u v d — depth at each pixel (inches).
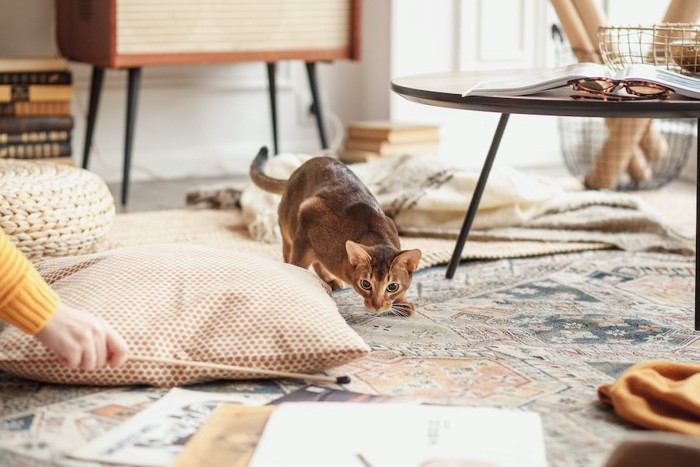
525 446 46.3
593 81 63.3
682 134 133.1
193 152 152.3
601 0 159.2
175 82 148.9
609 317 73.2
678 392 51.0
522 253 93.7
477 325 71.2
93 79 127.5
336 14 134.0
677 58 73.8
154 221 109.9
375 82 158.4
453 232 100.6
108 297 59.3
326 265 71.9
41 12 138.8
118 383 56.9
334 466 43.9
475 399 55.7
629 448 38.5
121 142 146.9
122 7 119.0
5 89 121.5
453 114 158.4
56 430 50.6
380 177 110.6
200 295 59.9
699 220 69.1
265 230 100.0
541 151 165.9
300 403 50.9
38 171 83.8
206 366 55.2
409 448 45.8
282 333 57.6
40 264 68.6
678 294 80.4
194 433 49.3
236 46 128.1
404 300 74.4
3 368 56.8
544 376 59.9
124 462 45.8
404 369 61.1
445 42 155.3
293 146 160.9
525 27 158.7
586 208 105.5
